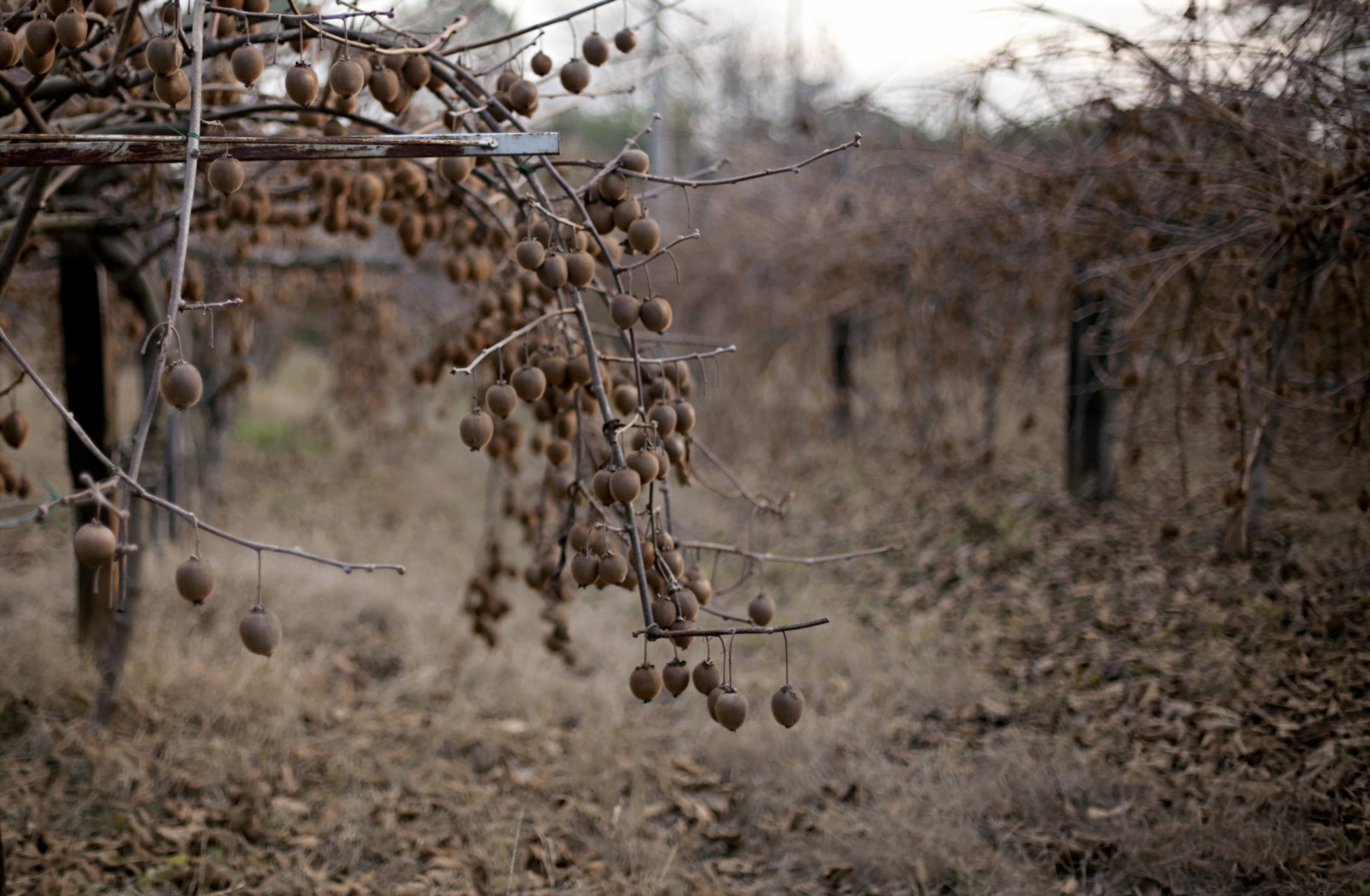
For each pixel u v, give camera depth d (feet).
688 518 26.30
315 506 28.43
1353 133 10.97
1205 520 17.97
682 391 8.86
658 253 7.95
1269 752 11.98
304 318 34.19
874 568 21.75
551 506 13.29
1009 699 15.05
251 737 14.19
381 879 11.57
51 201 11.65
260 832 12.18
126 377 36.42
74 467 14.66
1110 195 15.53
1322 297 14.25
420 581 22.48
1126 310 18.34
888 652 17.21
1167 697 13.79
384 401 28.19
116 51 8.27
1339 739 11.78
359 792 13.28
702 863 12.03
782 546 24.22
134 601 14.42
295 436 35.96
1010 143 20.15
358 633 18.98
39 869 11.15
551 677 17.22
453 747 14.76
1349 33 11.53
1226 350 12.67
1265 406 12.22
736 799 13.39
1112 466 21.50
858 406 33.83
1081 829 11.59
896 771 13.29
